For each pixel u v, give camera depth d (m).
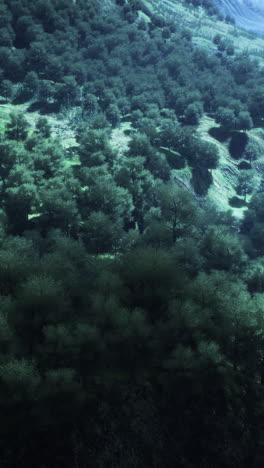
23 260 58.47
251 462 43.00
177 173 183.75
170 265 57.00
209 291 57.16
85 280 59.09
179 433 42.03
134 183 135.88
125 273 57.50
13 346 42.34
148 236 100.88
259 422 45.97
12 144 133.25
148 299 54.31
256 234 146.25
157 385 44.22
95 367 44.59
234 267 102.44
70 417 38.50
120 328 45.75
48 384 38.09
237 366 53.50
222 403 45.81
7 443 36.09
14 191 108.00
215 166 199.12
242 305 54.12
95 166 142.62
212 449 42.41
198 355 47.06
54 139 169.38
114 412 40.75
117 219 118.06
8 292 54.22
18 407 37.56
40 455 36.44
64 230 108.12
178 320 48.53
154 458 39.84
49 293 46.78
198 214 104.56
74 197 120.06
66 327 44.84
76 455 37.41
